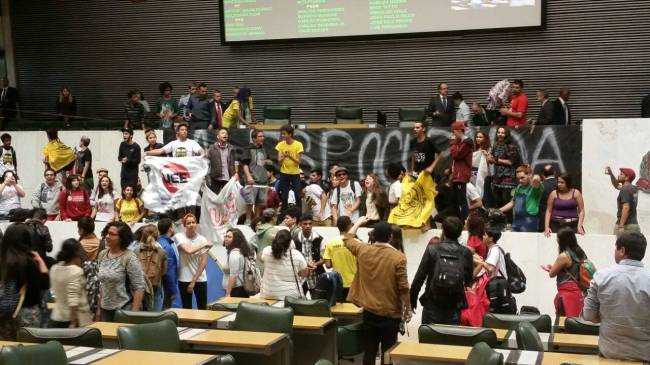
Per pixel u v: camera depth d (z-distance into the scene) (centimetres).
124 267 718
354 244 691
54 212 1298
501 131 1172
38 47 1834
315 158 1373
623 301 486
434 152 1152
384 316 668
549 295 1016
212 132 1412
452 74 1552
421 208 1042
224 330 612
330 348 706
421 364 514
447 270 657
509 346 582
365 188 1157
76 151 1473
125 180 1335
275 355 608
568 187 1027
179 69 1738
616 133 1177
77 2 1805
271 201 1181
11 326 662
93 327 587
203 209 1157
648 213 1152
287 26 1633
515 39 1513
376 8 1574
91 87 1800
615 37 1462
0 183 1395
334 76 1630
